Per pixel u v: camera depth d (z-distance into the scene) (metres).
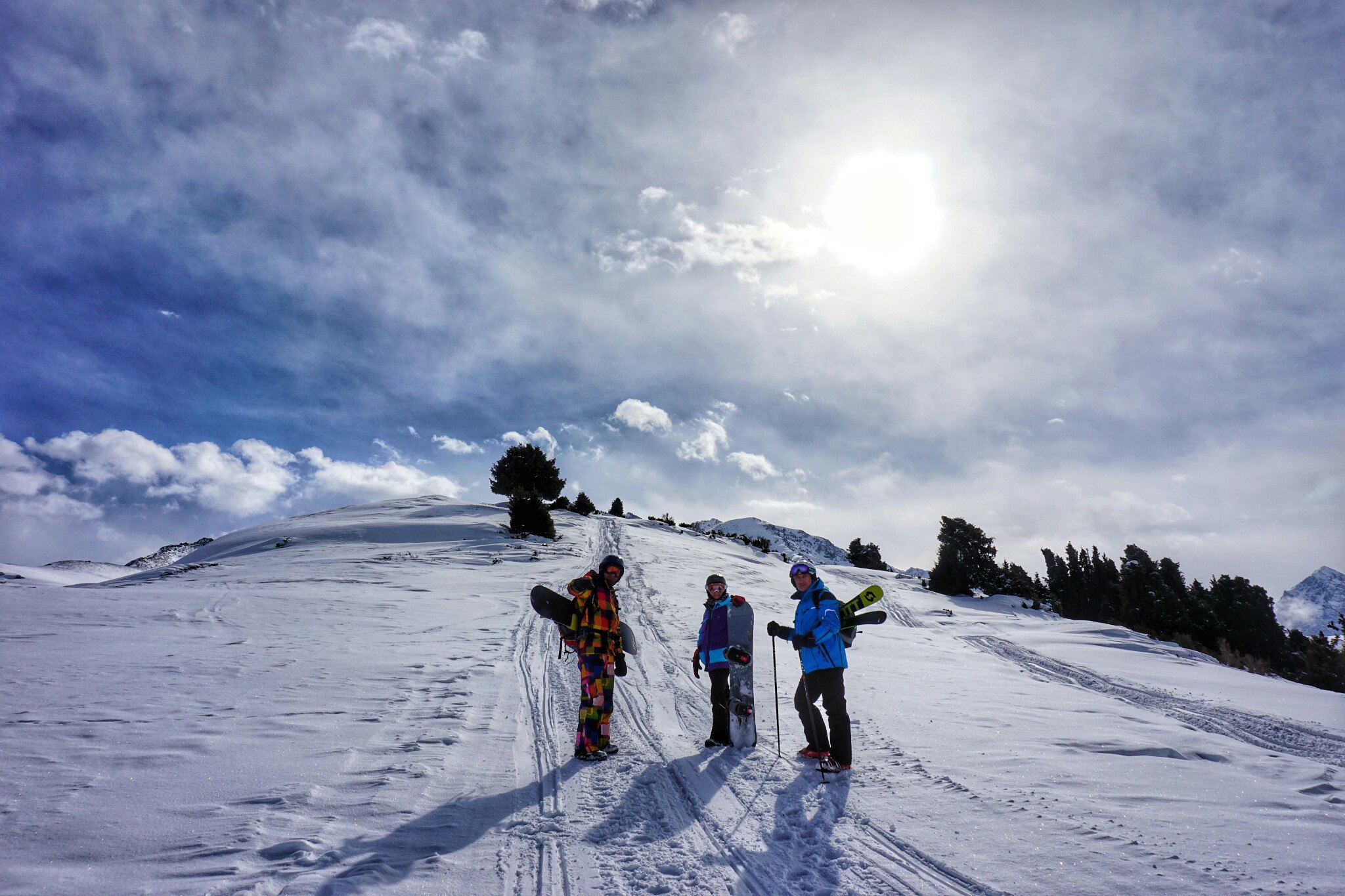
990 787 4.54
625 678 8.61
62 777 4.25
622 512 56.72
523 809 4.19
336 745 5.20
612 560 5.72
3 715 5.55
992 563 36.19
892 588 32.47
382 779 4.53
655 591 18.70
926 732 6.09
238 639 9.76
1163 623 36.59
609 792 4.55
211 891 2.92
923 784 4.65
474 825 3.90
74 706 5.91
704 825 4.00
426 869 3.30
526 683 7.80
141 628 10.19
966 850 3.55
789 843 3.76
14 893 2.80
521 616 13.34
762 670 9.21
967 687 8.75
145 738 5.09
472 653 9.48
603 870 3.42
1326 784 4.71
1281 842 3.56
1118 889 3.04
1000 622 23.30
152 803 3.91
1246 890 3.01
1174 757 5.41
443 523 36.16
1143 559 40.38
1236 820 3.91
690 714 6.89
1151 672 13.87
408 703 6.65
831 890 3.21
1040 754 5.36
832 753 5.02
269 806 3.95
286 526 37.50
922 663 10.99
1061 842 3.61
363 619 12.25
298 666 8.10
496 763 5.05
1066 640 19.06
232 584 17.47
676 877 3.36
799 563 5.63
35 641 8.78
